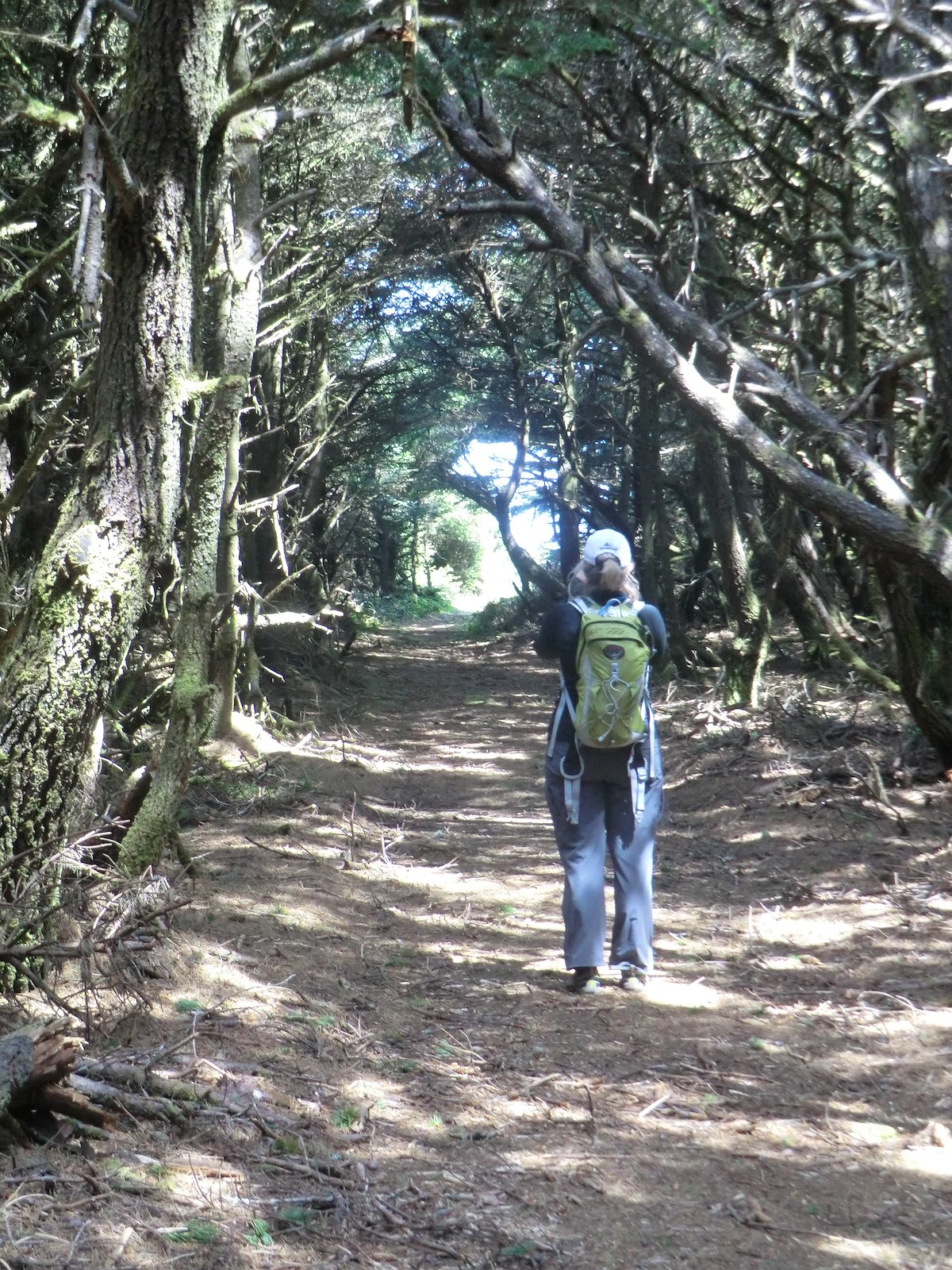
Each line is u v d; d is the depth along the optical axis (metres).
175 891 5.55
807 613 13.91
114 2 3.94
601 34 7.42
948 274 7.41
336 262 12.63
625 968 5.19
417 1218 3.11
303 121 10.88
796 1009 4.86
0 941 3.72
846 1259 2.95
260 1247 2.86
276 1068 3.95
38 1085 3.21
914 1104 3.91
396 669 20.78
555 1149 3.60
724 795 9.01
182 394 3.95
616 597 5.29
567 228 8.01
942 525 7.37
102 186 3.80
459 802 9.80
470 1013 4.84
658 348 7.87
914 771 8.66
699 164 9.35
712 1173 3.45
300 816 8.42
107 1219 2.86
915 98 7.51
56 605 3.81
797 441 8.62
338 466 25.03
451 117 7.77
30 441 6.55
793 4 7.84
